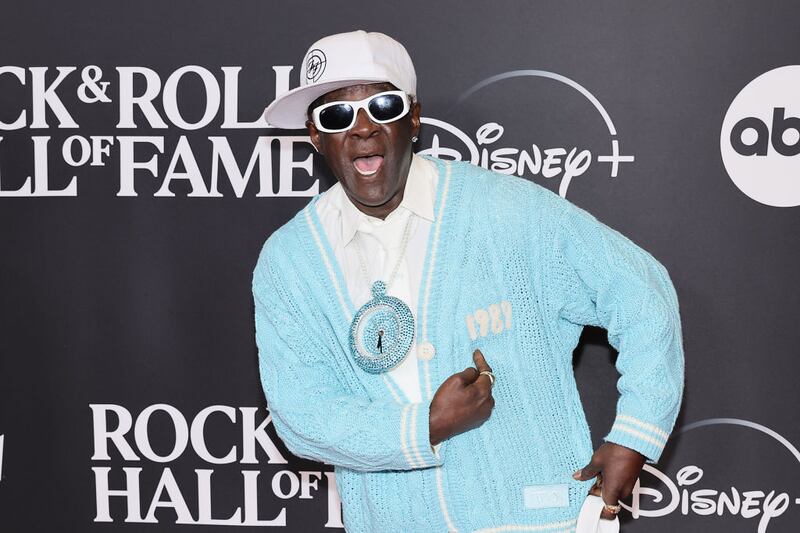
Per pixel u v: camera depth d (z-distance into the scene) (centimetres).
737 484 206
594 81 197
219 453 220
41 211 214
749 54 193
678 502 209
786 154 195
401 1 199
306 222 159
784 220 197
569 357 159
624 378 142
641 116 197
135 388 218
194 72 206
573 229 146
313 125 153
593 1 195
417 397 148
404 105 142
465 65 199
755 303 200
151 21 205
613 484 141
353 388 156
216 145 208
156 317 216
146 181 211
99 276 215
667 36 194
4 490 223
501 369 148
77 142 211
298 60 203
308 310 156
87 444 221
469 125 201
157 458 221
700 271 200
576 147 200
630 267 143
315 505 220
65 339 218
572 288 150
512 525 150
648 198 200
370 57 141
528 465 149
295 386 155
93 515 224
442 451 147
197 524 222
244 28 203
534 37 197
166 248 213
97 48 207
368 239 153
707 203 198
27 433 221
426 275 149
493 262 148
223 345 215
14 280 217
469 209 150
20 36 208
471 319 147
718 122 196
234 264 212
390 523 154
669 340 141
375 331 148
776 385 202
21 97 210
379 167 143
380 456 142
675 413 141
